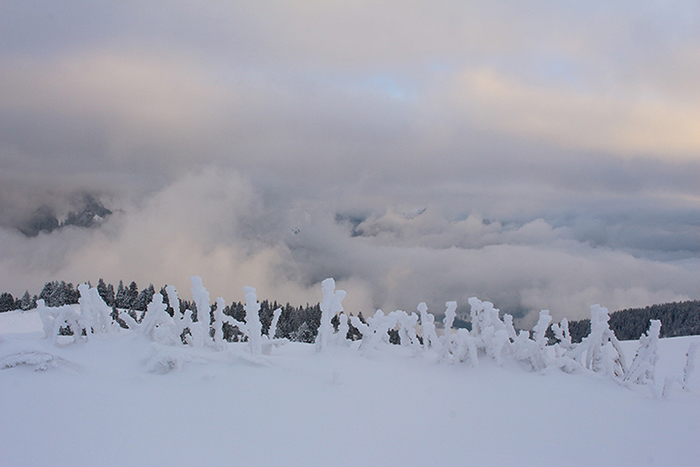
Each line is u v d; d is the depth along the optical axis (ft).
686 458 17.54
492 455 16.83
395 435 17.67
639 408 21.79
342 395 20.51
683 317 158.51
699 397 24.75
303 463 15.14
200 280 25.95
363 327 26.84
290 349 28.09
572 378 24.56
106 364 21.67
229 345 28.68
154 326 24.38
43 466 13.82
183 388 19.72
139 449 15.14
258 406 18.78
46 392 18.20
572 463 16.72
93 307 25.11
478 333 30.25
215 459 14.96
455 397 21.90
